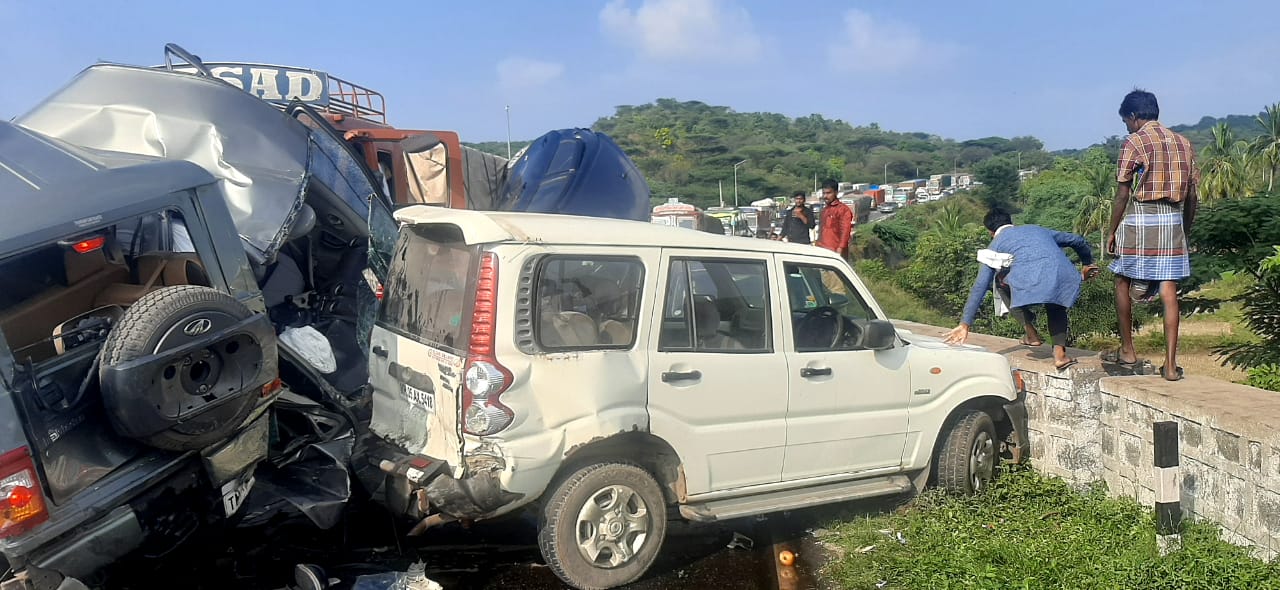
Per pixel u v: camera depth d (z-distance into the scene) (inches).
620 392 179.5
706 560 201.8
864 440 218.2
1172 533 193.2
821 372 208.8
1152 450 219.3
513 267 169.6
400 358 187.5
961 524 213.8
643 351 184.7
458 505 167.8
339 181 274.7
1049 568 182.7
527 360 169.0
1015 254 252.7
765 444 201.9
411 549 196.4
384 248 255.0
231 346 157.6
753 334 202.4
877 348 214.2
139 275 175.5
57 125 256.8
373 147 341.7
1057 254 248.8
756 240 209.2
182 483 158.9
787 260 209.6
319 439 202.8
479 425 165.0
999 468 246.8
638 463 191.3
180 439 151.6
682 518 202.4
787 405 203.8
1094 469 245.3
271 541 189.0
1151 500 219.6
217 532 169.5
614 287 183.3
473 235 173.5
